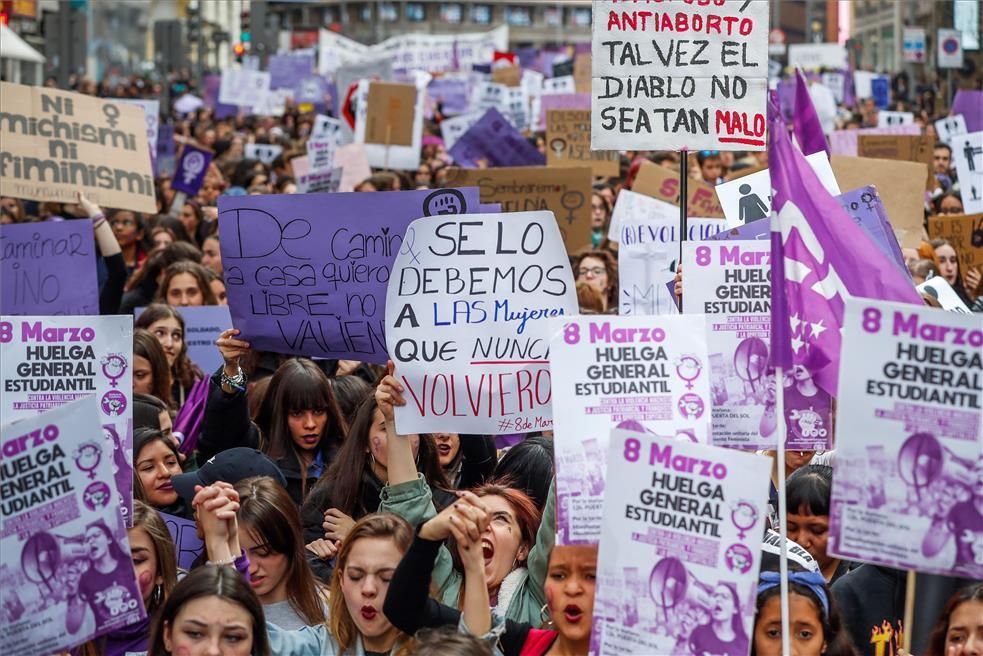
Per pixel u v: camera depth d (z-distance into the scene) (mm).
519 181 12023
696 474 4656
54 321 5375
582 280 11086
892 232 7047
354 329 7023
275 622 5723
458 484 7594
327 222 7004
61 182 9484
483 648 4742
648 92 6695
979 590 5156
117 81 55656
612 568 4695
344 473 6766
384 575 5273
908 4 44031
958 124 18750
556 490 5078
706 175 18484
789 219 5621
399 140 18766
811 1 55188
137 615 4711
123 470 5387
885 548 4625
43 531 4676
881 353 4625
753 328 6055
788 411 5938
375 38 85875
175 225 13703
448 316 5930
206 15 73062
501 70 31062
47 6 47781
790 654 5211
